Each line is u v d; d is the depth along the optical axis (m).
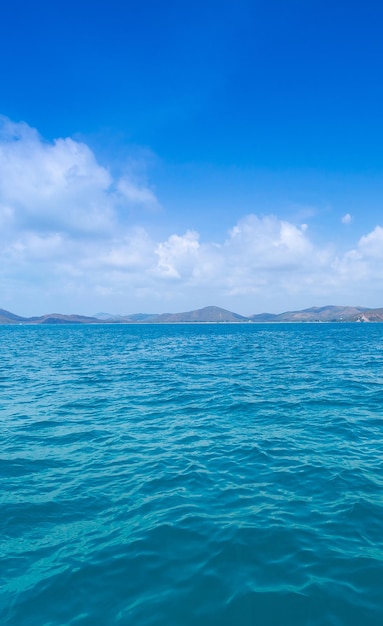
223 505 8.95
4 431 14.87
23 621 5.49
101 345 67.94
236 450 12.70
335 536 7.63
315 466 11.29
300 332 128.62
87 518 8.38
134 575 6.48
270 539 7.51
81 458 12.04
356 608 5.73
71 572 6.56
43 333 136.25
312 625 5.42
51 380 27.31
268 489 9.79
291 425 15.60
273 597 5.93
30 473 10.85
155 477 10.55
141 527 7.99
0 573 6.55
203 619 5.52
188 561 6.85
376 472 10.87
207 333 127.44
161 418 16.77
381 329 154.75
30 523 8.16
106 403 19.80
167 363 37.91
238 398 20.77
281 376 28.58
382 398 20.67
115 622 5.46
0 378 28.27
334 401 19.94
